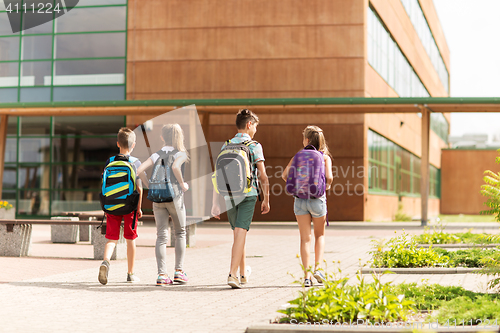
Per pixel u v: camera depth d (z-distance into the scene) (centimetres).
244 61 2464
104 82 2530
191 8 2500
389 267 797
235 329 431
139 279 708
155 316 483
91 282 688
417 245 1003
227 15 2480
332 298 447
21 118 2545
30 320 466
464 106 1984
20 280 706
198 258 973
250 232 1691
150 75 2509
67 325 447
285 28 2448
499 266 569
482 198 4581
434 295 534
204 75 2484
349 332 390
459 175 4634
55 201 2502
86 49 2544
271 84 2448
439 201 4741
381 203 2703
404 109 2075
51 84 2550
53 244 1291
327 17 2423
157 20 2516
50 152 2516
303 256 663
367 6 2461
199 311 505
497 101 1903
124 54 2528
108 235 660
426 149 2050
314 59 2427
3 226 1022
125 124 2464
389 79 2930
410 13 3547
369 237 1441
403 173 3322
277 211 2436
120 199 649
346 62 2406
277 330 405
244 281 674
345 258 940
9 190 2528
